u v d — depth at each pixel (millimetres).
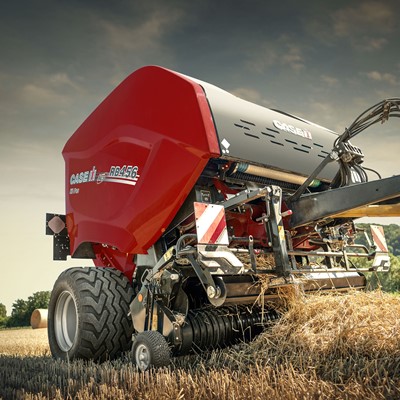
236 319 4062
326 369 2902
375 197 3746
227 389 2711
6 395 3137
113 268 4805
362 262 8891
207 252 3451
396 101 4055
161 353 3424
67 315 4895
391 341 2977
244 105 4668
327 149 5395
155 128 4406
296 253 4098
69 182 5594
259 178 4602
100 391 3014
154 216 4285
